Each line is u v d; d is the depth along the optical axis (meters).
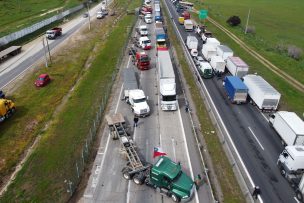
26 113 43.84
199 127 40.25
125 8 127.44
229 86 48.75
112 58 65.94
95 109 44.44
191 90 51.19
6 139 37.66
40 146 36.00
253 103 47.28
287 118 37.06
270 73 60.06
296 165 30.19
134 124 40.59
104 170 31.92
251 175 31.92
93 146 35.91
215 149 35.66
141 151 34.94
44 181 30.30
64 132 38.81
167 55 54.19
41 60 66.06
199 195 28.73
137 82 51.72
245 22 108.06
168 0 151.75
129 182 30.30
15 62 65.19
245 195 28.83
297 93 51.75
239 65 54.47
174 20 106.25
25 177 30.91
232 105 47.38
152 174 28.38
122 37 81.00
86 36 84.94
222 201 28.02
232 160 33.66
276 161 34.28
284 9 135.88
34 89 51.62
